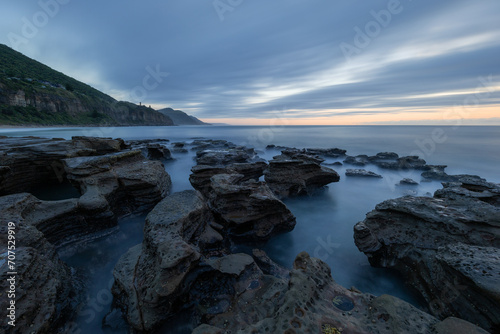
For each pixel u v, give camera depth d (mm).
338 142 66188
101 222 12305
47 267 7395
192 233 9633
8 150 16938
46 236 10391
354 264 11070
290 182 19344
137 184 14688
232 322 6254
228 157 28234
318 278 5992
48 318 6129
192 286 7340
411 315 4695
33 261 6945
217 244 10578
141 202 15047
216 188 12883
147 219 9188
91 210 11742
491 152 44594
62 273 8414
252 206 12203
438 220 8797
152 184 15102
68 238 11297
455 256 6566
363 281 9914
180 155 40094
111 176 14633
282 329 4395
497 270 5570
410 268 8875
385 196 20984
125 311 6941
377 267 10383
